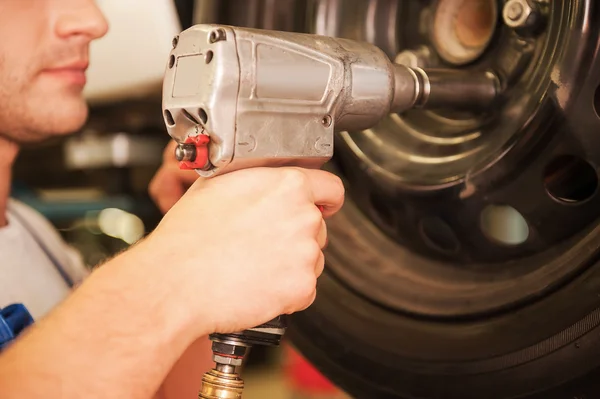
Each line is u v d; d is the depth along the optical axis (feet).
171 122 1.52
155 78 3.34
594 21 1.65
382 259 2.26
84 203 4.67
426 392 1.96
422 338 2.03
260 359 5.15
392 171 2.09
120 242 4.50
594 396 1.61
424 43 2.17
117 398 1.43
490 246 1.96
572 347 1.63
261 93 1.44
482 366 1.82
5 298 2.56
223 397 1.56
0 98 2.41
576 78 1.67
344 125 1.64
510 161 1.80
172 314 1.46
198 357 2.79
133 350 1.44
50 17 2.39
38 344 1.45
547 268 1.78
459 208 1.94
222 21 2.43
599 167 1.71
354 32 2.26
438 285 2.11
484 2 1.98
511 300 1.81
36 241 2.94
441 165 2.00
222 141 1.43
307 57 1.51
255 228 1.51
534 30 1.82
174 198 2.72
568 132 1.72
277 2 2.37
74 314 1.48
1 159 2.64
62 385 1.41
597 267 1.65
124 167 4.60
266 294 1.51
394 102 1.71
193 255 1.49
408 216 2.11
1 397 1.39
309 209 1.56
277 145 1.50
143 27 3.23
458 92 1.83
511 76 1.88
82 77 2.54
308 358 2.33
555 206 1.80
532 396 1.70
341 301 2.26
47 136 2.57
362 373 2.16
